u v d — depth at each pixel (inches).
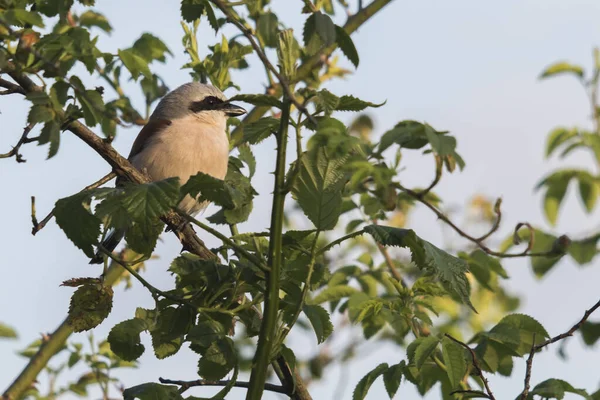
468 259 408.2
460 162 263.1
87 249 253.6
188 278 284.2
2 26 270.8
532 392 288.5
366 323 397.1
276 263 253.0
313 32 277.0
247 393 249.4
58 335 441.4
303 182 264.5
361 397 304.0
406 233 254.5
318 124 257.6
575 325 301.3
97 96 281.9
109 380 437.1
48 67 275.3
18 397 429.1
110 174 309.9
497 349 315.3
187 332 284.0
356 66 286.5
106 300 282.8
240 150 371.2
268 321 252.1
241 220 327.6
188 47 409.4
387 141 278.2
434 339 291.1
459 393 306.8
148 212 242.5
